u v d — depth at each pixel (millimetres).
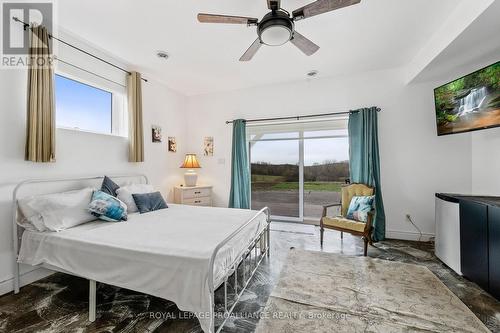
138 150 3145
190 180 4047
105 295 1866
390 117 3260
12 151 1956
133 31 2324
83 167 2543
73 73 2424
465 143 2926
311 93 3686
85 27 2250
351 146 3357
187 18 2121
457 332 1347
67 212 1971
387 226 3283
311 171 4125
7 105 1930
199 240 1627
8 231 1929
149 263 1406
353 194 3125
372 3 1931
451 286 1973
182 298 1302
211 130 4340
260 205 4445
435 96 2777
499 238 1699
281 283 1941
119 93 3033
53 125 2152
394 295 1744
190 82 3787
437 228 2518
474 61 2486
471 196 2270
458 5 1946
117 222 2178
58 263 1688
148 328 1478
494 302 1732
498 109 2047
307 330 1377
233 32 2352
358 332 1353
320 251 2719
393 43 2574
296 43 2010
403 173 3211
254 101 4035
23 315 1621
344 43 2572
